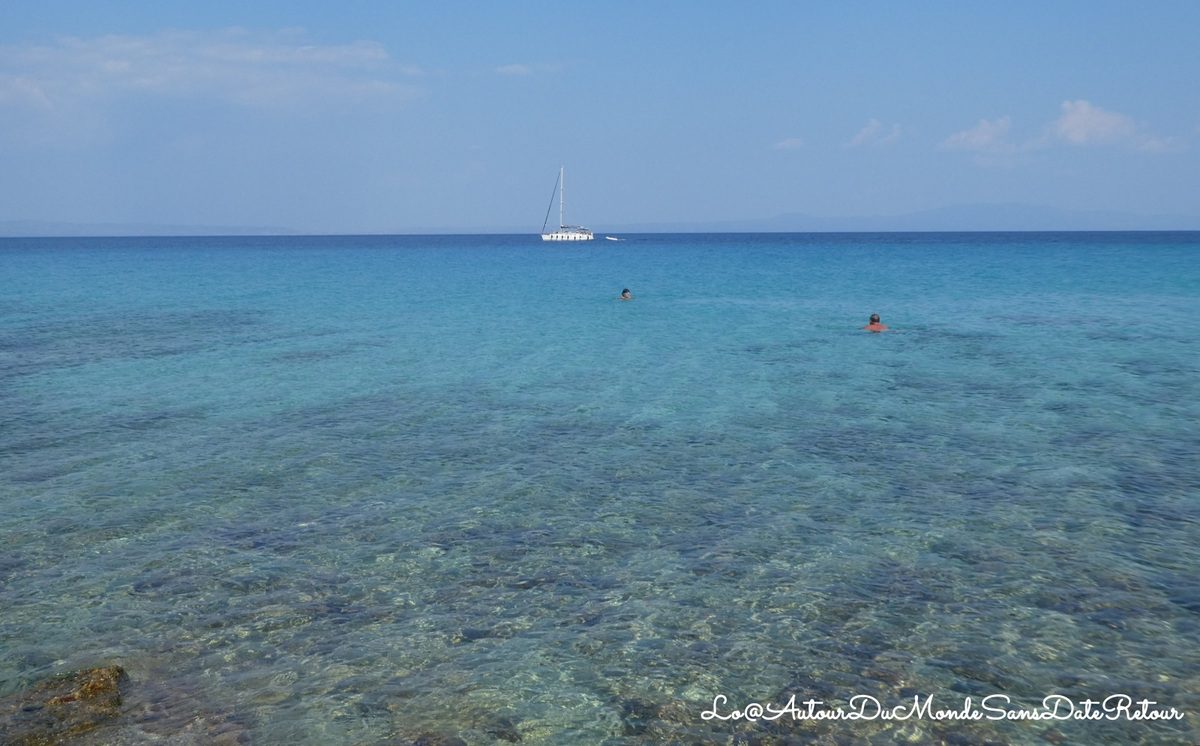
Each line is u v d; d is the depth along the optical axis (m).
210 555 10.42
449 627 8.60
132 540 10.91
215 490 12.91
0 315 36.78
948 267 69.62
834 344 27.28
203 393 20.20
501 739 6.78
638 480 13.34
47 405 18.88
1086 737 6.74
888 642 8.20
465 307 40.28
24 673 7.77
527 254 117.56
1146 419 16.69
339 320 35.09
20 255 113.25
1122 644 8.08
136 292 49.72
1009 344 26.69
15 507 12.12
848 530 11.09
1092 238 182.38
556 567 10.03
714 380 21.39
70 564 10.14
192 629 8.57
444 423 17.14
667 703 7.27
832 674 7.67
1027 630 8.37
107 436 16.16
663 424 16.88
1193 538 10.59
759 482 13.16
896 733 6.82
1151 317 33.28
